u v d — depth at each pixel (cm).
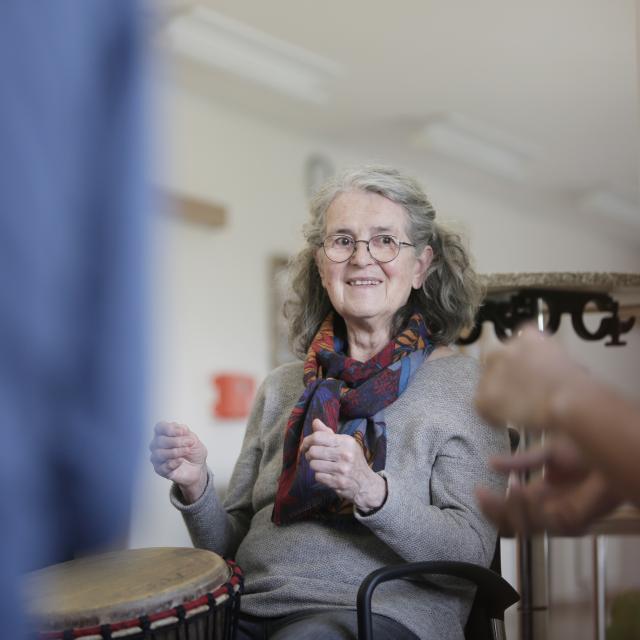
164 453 171
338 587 156
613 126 582
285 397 187
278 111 553
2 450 31
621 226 823
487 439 163
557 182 708
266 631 155
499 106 550
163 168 34
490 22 433
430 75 500
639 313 242
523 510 62
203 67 480
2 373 31
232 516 185
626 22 428
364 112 558
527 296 221
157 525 437
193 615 128
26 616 35
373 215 177
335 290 179
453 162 650
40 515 32
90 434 32
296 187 586
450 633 151
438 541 149
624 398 44
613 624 277
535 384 45
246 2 423
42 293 31
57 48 32
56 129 32
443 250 185
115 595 126
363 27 445
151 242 33
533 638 232
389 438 164
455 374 171
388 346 174
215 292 525
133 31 33
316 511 162
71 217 32
